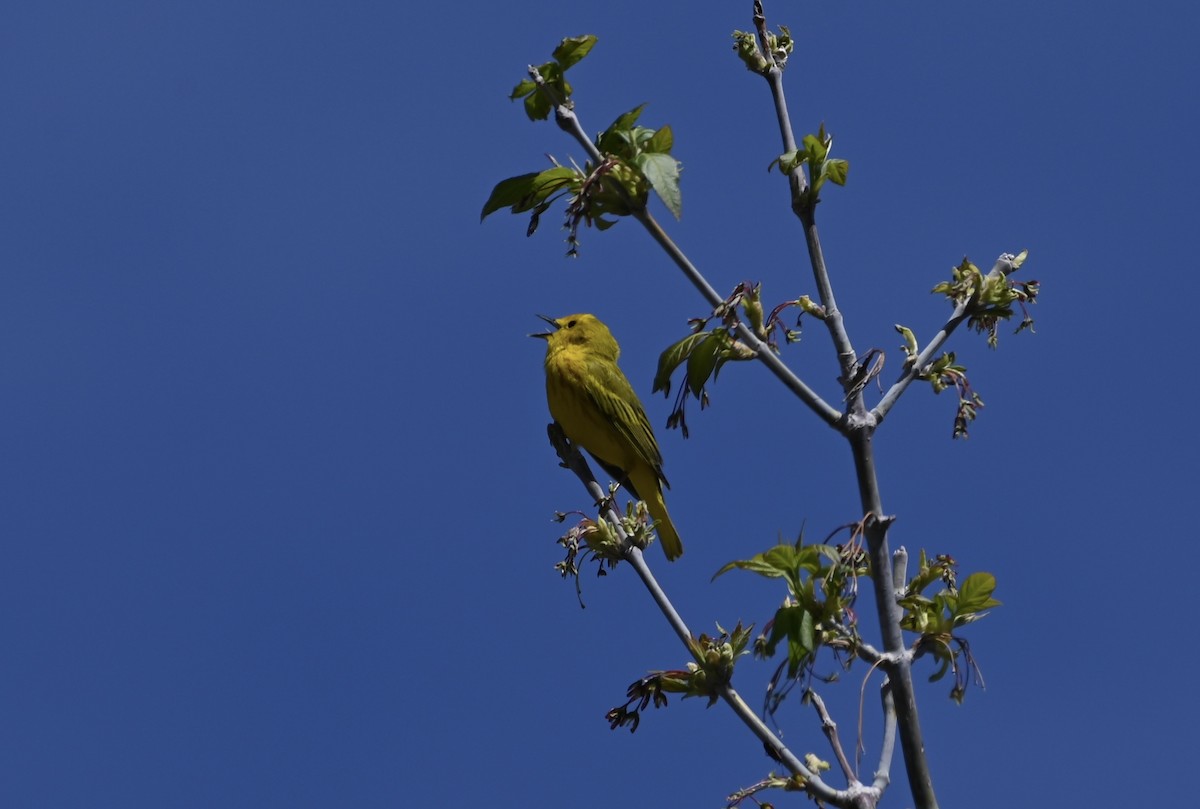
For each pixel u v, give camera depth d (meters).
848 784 9.80
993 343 10.88
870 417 10.21
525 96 11.09
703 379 10.73
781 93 11.12
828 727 10.34
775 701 9.31
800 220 10.84
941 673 10.18
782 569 9.45
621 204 10.43
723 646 10.41
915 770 9.55
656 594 11.39
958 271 10.91
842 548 9.58
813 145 10.66
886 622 9.77
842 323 10.59
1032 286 10.85
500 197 10.92
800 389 10.34
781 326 10.70
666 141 10.55
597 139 10.74
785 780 9.76
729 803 9.70
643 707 10.60
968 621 10.22
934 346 10.68
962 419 10.55
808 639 9.27
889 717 10.52
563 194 10.95
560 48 10.87
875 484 10.03
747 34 11.21
